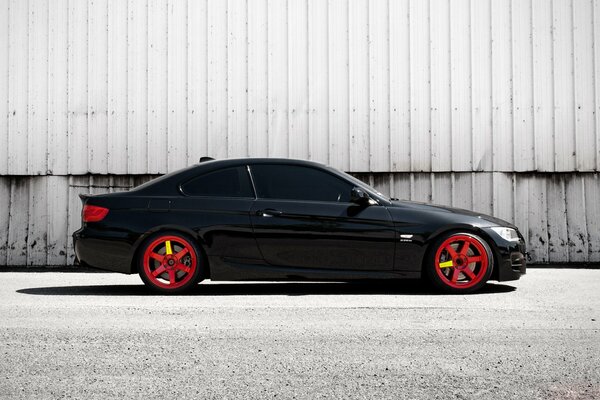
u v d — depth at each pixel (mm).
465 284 6664
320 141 10195
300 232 6625
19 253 10242
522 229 10031
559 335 4543
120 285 7762
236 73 10258
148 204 6738
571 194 10023
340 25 10188
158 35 10289
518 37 10102
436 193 10125
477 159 10086
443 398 3150
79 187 10281
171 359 3881
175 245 6750
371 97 10164
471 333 4602
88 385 3365
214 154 10273
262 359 3875
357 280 6641
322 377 3500
